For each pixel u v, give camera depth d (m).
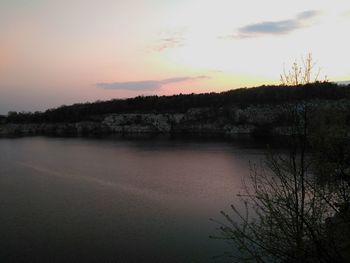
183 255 19.94
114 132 168.62
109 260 19.77
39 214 28.48
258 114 137.88
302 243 5.89
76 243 22.22
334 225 5.64
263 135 111.94
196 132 154.00
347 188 5.89
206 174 47.12
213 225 24.81
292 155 6.68
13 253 20.86
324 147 6.13
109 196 34.94
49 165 58.75
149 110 183.38
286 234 6.04
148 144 98.81
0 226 25.47
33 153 78.88
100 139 123.62
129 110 186.38
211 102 171.25
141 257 20.09
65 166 57.44
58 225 25.70
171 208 29.92
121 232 24.05
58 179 45.28
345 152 5.99
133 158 66.88
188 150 79.00
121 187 39.53
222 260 18.09
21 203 32.22
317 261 5.80
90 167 56.09
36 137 141.62
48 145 101.00
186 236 22.91
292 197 6.75
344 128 6.13
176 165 56.47
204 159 62.44
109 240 22.58
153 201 32.66
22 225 25.66
